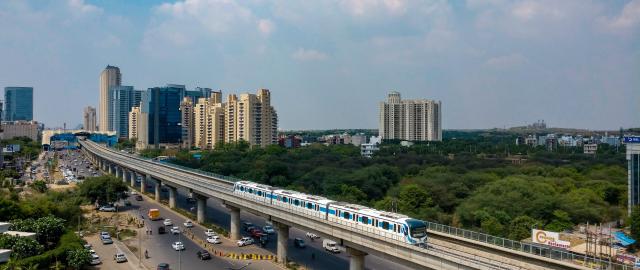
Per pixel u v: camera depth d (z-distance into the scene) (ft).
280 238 377.09
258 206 392.47
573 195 565.53
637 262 311.27
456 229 288.10
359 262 313.94
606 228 480.23
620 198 603.67
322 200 339.98
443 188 595.47
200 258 384.27
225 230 485.56
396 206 523.70
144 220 534.37
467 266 226.38
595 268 222.28
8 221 406.82
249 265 366.43
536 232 365.81
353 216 306.76
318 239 451.94
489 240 268.41
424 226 269.03
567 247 347.15
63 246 353.51
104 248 414.21
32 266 310.86
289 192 377.91
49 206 466.70
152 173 655.76
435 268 245.04
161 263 363.97
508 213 479.41
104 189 610.65
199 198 519.60
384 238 276.00
